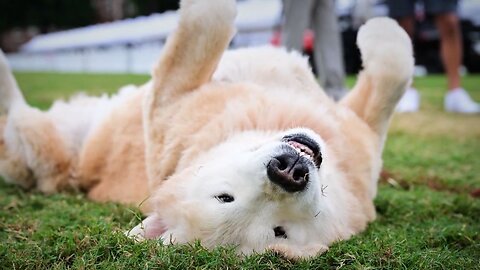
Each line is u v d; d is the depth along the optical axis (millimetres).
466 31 4773
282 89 947
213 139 822
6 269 688
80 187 1152
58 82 3598
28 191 1180
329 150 842
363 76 1021
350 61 4055
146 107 954
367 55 1005
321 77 1729
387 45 986
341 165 871
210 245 718
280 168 682
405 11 2090
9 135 1176
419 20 4215
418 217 993
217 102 876
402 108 2312
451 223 941
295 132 753
